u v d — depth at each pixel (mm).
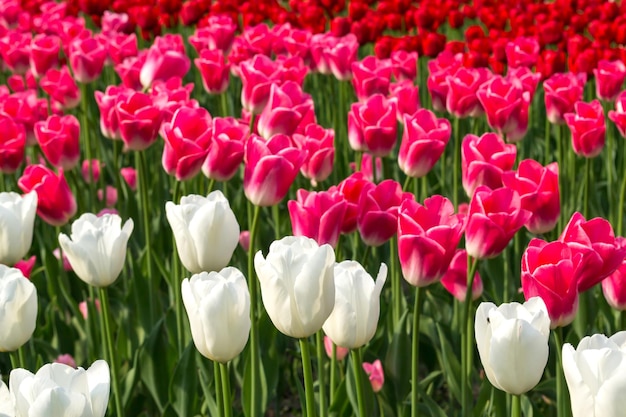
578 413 2287
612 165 6871
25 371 2371
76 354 5672
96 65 6910
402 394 4758
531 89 6297
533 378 2619
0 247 3895
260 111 6031
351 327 2975
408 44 8750
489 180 4371
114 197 7211
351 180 4098
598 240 3385
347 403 4270
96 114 9508
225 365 2965
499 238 3684
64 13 10250
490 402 4402
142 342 5359
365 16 10070
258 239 6172
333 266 2787
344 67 7332
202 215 3373
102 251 3627
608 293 3811
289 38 7777
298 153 3969
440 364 5602
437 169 7992
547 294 3176
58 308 5887
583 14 9695
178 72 6781
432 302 5832
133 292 5621
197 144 4539
